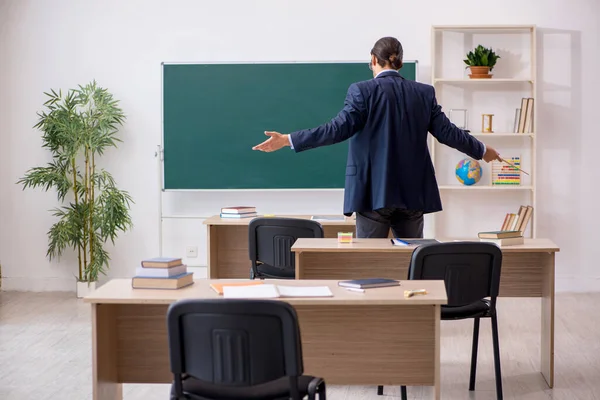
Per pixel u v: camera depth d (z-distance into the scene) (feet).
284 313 7.84
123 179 23.13
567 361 15.43
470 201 22.71
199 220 23.20
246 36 22.75
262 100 22.57
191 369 8.23
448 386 13.87
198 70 22.56
